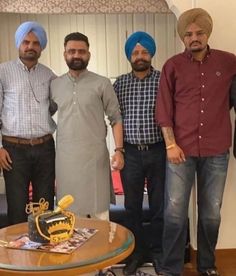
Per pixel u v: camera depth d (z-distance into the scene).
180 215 2.83
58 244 1.80
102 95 2.85
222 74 2.75
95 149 2.83
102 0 3.52
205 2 3.07
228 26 3.09
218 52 2.79
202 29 2.68
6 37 4.33
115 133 2.90
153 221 3.12
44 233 1.81
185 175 2.80
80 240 1.85
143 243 3.17
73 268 1.60
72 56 2.78
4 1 3.42
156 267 3.06
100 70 4.44
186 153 2.78
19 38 2.82
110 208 3.28
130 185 3.02
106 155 2.90
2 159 2.78
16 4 3.44
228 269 3.16
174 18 4.39
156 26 4.41
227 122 2.79
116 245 1.80
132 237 1.91
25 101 2.80
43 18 4.36
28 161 2.84
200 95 2.73
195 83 2.73
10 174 2.82
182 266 2.92
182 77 2.75
